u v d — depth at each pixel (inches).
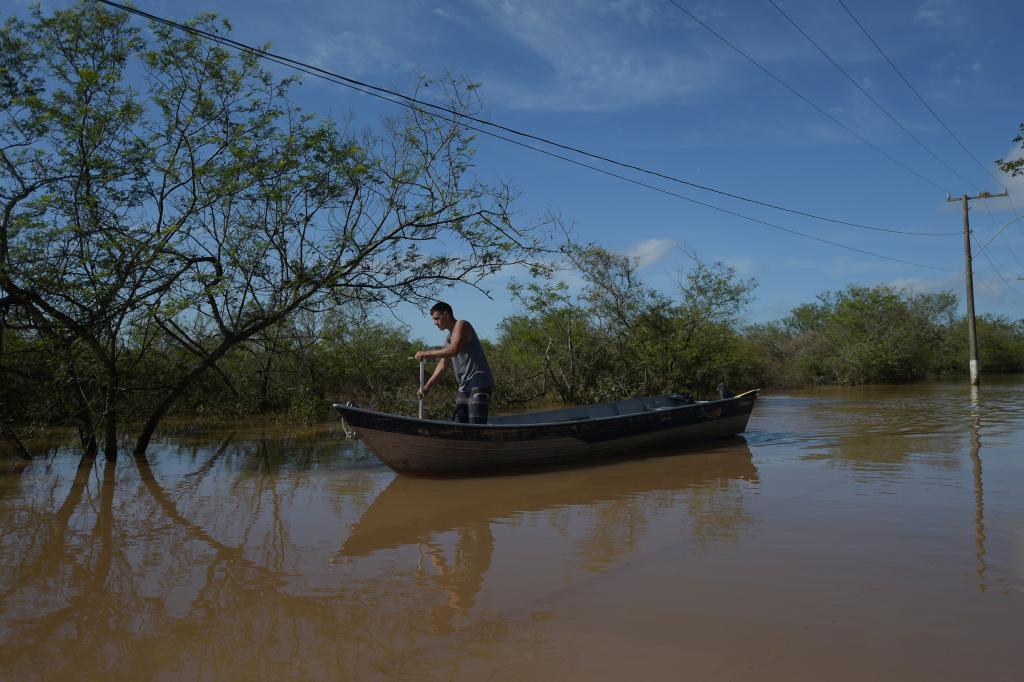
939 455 344.8
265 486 298.0
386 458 309.1
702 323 840.3
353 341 626.2
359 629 138.2
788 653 121.0
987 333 1886.1
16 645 133.2
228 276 384.5
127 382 404.5
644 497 263.6
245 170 376.8
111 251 361.7
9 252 342.3
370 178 396.2
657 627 134.4
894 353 1386.6
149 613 148.9
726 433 432.1
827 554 178.7
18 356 388.2
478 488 291.3
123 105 358.9
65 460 380.5
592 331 832.3
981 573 160.7
